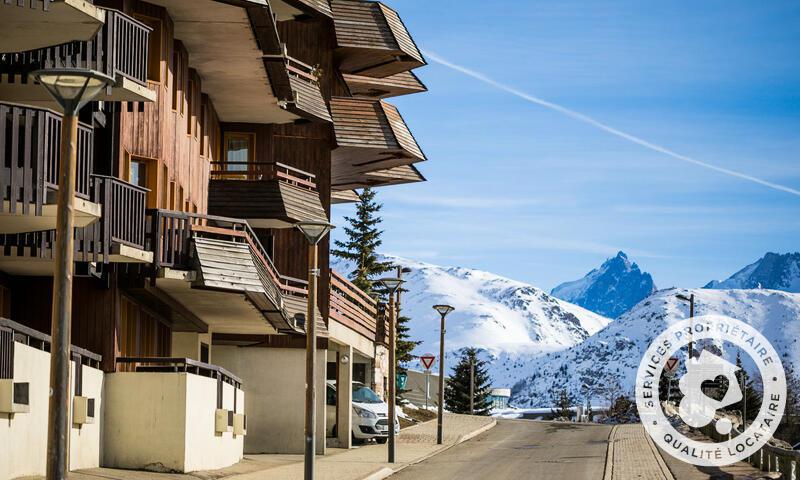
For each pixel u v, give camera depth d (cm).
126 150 2545
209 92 3359
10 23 2072
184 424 2395
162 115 2678
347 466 3178
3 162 1927
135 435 2403
